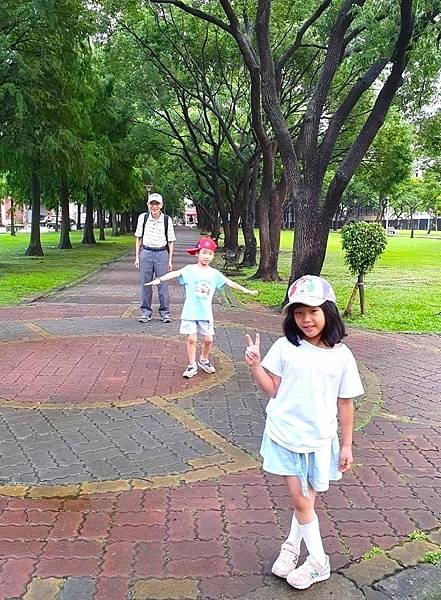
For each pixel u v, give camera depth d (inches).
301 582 109.3
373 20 345.1
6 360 281.4
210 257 253.1
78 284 613.3
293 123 900.0
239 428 193.3
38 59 697.6
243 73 810.8
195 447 176.6
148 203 381.4
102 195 1147.9
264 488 150.5
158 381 248.5
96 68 935.0
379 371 277.1
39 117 713.0
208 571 114.7
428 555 120.9
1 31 659.4
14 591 107.7
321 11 475.2
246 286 604.1
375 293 564.7
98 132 980.6
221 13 655.1
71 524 131.4
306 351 108.3
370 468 165.8
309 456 108.2
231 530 129.9
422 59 346.3
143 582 110.8
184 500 143.5
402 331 379.9
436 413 216.1
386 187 952.3
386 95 382.3
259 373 113.1
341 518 136.7
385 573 114.9
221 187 1129.4
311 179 404.2
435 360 301.6
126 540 125.2
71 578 111.7
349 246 422.3
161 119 1003.3
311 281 109.5
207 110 1003.3
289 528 131.3
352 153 393.1
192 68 788.6
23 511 137.0
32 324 377.4
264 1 398.3
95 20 700.7
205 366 262.8
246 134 856.3
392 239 2215.8
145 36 753.6
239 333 361.1
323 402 108.0
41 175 834.8
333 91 715.4
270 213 652.1
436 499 147.7
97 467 161.2
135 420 199.6
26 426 192.9
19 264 817.5
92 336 341.7
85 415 204.2
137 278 676.7
